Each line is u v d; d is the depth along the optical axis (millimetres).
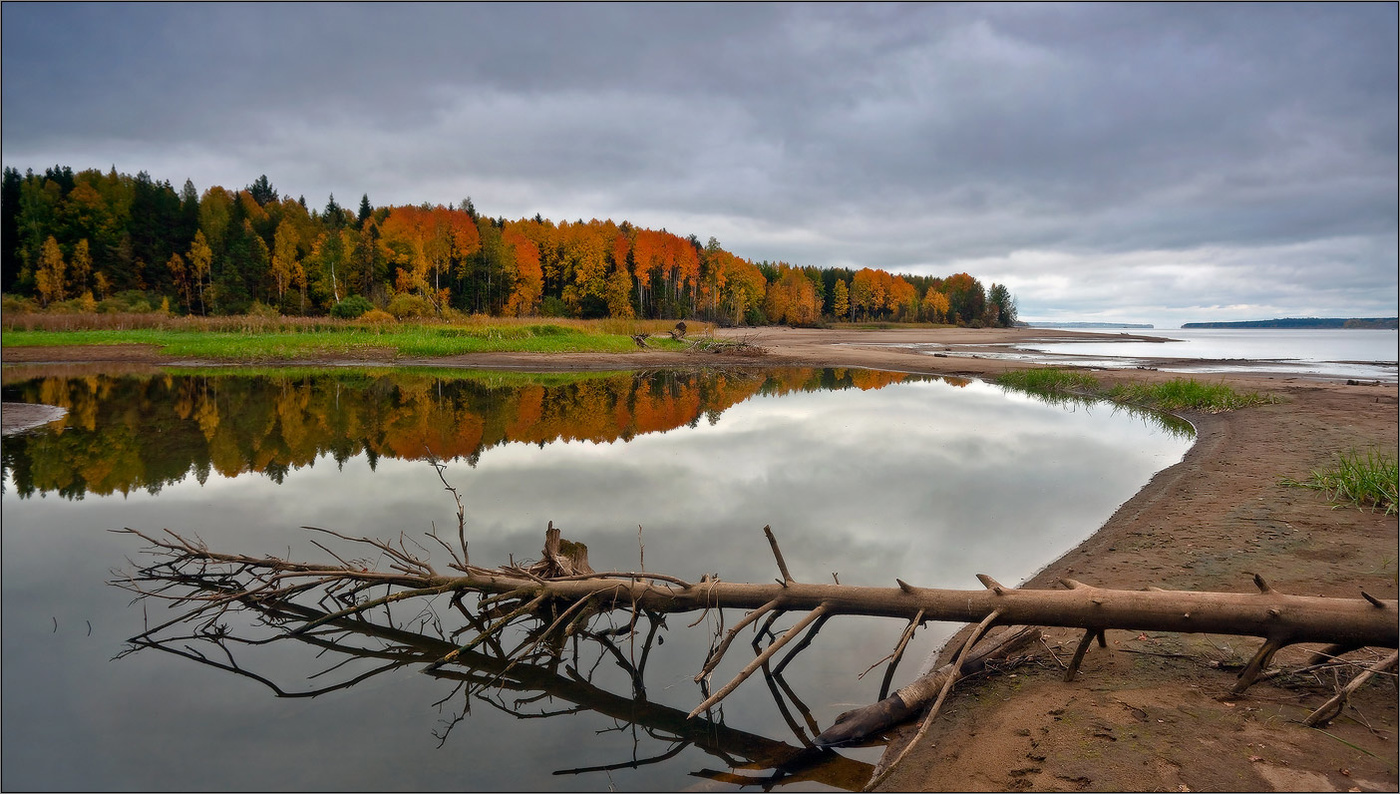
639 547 7039
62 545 7324
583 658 5168
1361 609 3695
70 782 3646
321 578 5977
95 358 30312
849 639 5180
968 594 4559
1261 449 10797
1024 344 55594
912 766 3562
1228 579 5332
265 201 120125
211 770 3732
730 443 12820
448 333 37125
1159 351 45562
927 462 11031
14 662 5074
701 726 4184
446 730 4207
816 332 81125
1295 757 3256
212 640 5531
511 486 9617
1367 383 20891
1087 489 9094
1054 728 3668
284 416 15805
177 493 9234
